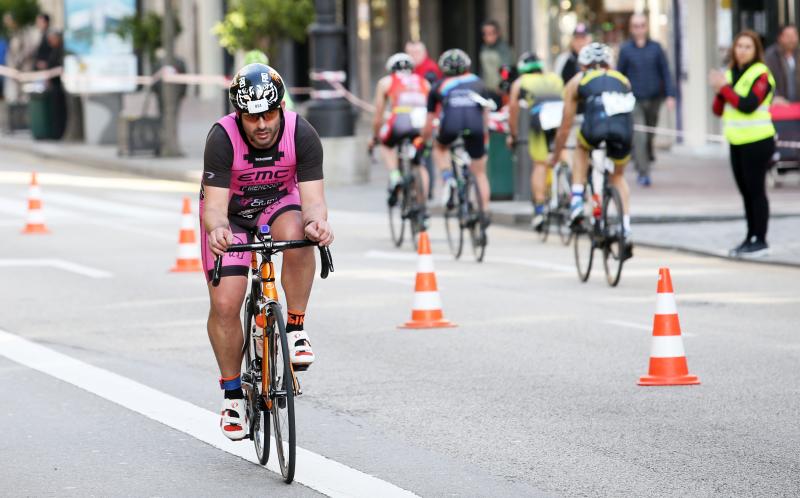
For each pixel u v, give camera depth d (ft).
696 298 105.09
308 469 59.98
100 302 106.52
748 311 98.99
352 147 201.05
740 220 148.66
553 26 251.60
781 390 73.97
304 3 240.32
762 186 123.85
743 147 123.24
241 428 61.26
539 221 142.10
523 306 102.89
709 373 78.48
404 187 137.90
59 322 98.02
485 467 59.82
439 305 95.09
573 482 57.36
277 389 58.23
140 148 239.71
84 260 129.90
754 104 122.01
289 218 59.98
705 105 216.13
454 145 131.54
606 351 85.46
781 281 112.78
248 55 114.62
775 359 82.07
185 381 78.48
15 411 71.56
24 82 312.71
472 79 128.88
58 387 77.15
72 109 272.72
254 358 60.64
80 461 62.08
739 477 57.82
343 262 127.65
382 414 69.87
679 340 76.28
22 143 273.75
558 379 77.56
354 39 326.24
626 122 109.81
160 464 61.41
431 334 92.02
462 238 129.59
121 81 265.75
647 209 154.30
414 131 137.08
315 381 77.82
